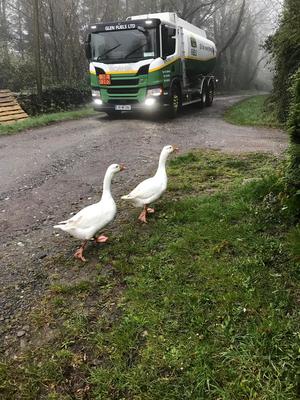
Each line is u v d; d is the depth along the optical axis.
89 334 2.50
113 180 5.07
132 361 2.30
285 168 3.58
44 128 8.98
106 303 2.74
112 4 17.38
